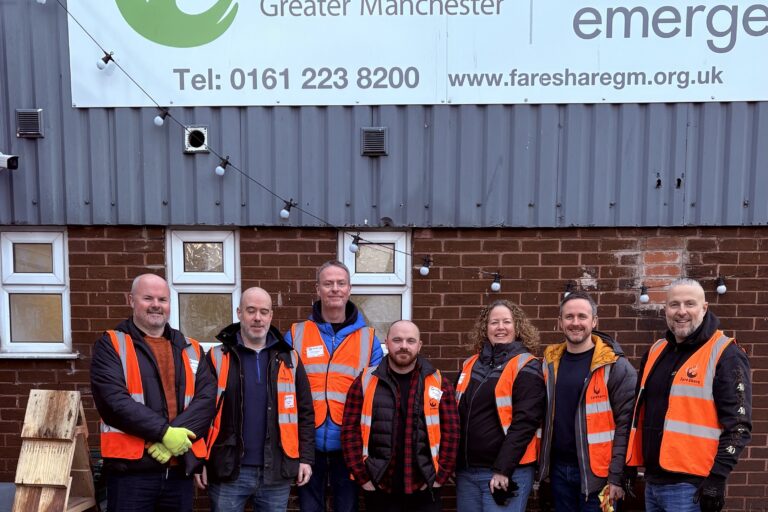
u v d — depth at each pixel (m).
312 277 4.29
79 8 4.14
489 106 4.12
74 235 4.32
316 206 4.23
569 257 4.21
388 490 3.19
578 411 3.22
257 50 4.12
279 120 4.18
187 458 3.09
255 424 3.26
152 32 4.14
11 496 4.14
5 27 4.21
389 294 4.35
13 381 4.38
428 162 4.18
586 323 3.24
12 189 4.30
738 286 4.18
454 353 4.27
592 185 4.14
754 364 4.20
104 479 3.81
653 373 3.12
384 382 3.28
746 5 3.98
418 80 4.11
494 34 4.06
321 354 3.57
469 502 3.36
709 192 4.12
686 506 2.94
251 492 3.29
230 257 4.36
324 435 3.49
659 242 4.18
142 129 4.22
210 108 4.21
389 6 4.07
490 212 4.18
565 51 4.05
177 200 4.26
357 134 4.18
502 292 4.24
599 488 3.17
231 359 3.33
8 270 4.39
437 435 3.20
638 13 4.01
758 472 4.23
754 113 4.07
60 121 4.25
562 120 4.12
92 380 3.07
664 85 4.06
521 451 3.18
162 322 3.21
